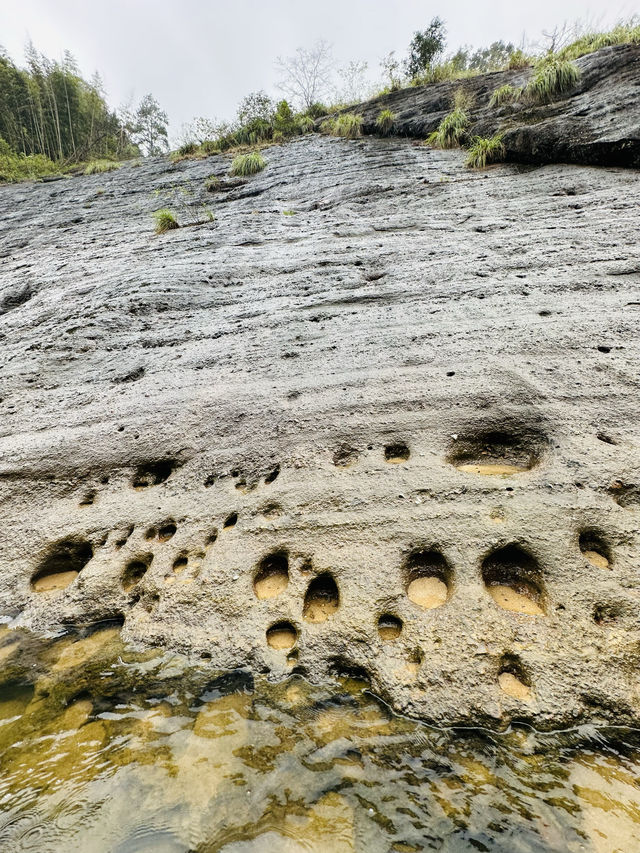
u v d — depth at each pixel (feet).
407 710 5.23
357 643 5.91
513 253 15.71
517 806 4.28
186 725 5.26
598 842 3.97
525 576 6.42
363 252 18.22
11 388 12.55
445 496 7.47
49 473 9.50
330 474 8.28
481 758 4.74
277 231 22.88
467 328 11.85
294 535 7.33
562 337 10.77
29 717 5.52
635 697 5.08
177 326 14.90
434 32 53.06
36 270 23.16
